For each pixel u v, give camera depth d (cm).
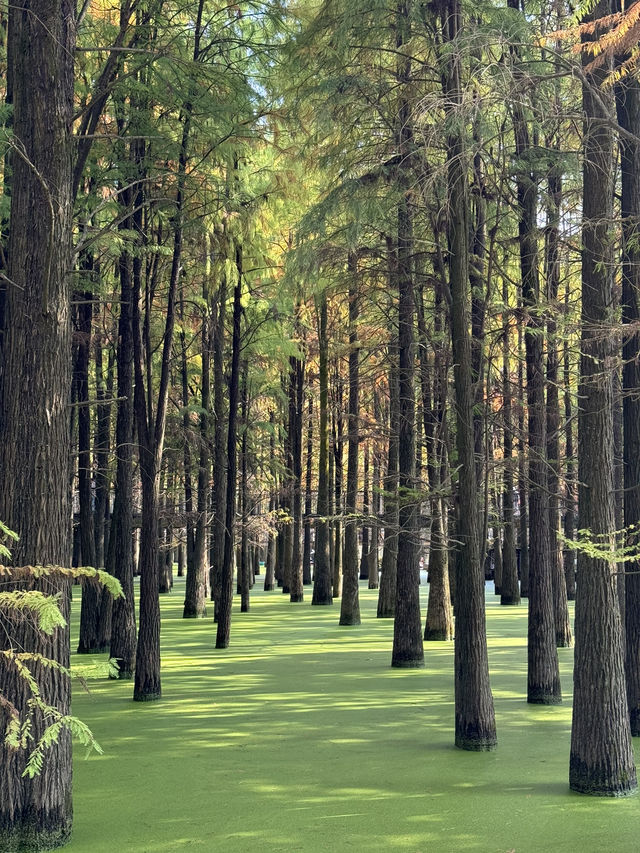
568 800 771
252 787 823
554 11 1136
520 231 1295
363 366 2527
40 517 674
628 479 1048
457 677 986
